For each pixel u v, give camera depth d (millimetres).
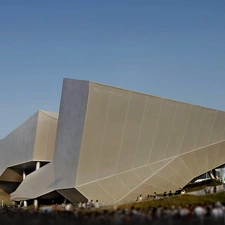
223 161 49906
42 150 55688
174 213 23547
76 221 26031
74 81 43719
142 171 43562
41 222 29016
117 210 27484
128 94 42812
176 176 45531
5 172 65750
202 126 48469
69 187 40938
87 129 40688
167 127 45625
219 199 36969
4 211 35406
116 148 42312
